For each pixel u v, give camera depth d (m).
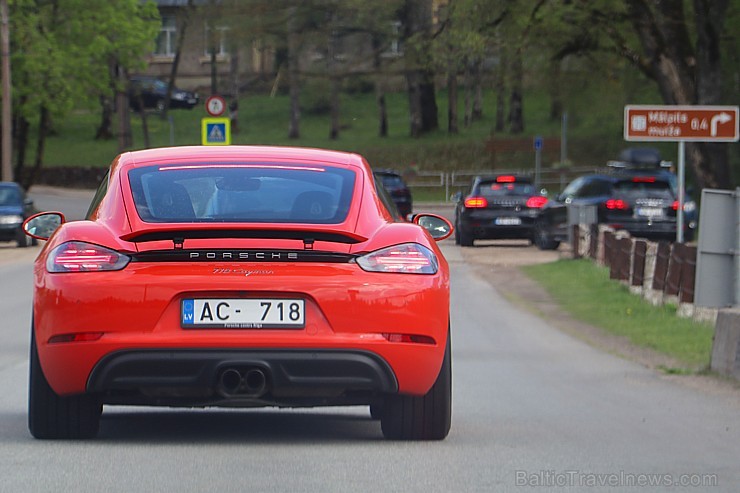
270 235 17.44
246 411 22.48
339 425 20.78
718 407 23.72
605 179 78.44
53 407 18.22
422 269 17.72
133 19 139.50
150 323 17.06
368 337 17.33
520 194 85.19
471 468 16.64
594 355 33.50
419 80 141.38
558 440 19.27
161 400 17.58
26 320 42.00
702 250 34.66
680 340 37.38
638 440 19.41
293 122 199.12
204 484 15.30
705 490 15.58
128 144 176.12
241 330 17.09
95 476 15.74
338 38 146.62
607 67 96.69
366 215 18.36
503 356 33.09
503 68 98.06
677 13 80.94
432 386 18.42
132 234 17.36
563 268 65.00
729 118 57.00
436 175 158.12
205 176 18.98
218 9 139.12
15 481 15.39
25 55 128.50
